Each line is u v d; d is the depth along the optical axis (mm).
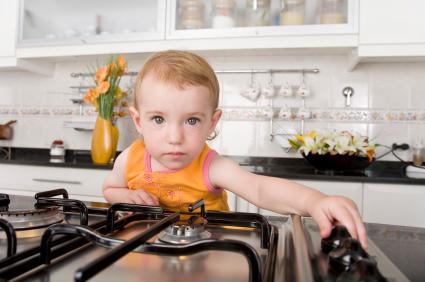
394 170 1743
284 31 1636
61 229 317
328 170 1597
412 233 443
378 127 1854
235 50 1740
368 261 273
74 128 2055
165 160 554
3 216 415
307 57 1918
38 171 1740
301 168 1726
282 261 335
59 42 1888
